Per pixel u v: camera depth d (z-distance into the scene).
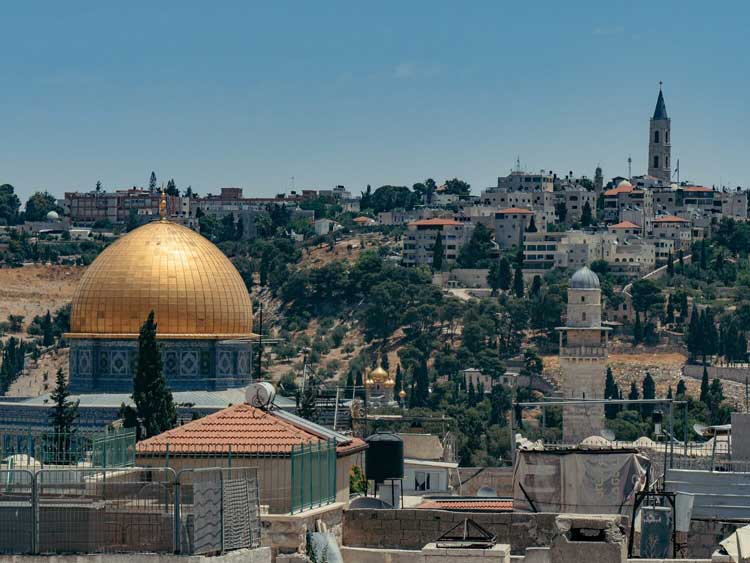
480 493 115.50
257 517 62.19
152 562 57.53
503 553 62.97
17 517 60.28
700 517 80.25
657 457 96.44
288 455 71.75
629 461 79.44
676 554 73.62
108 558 57.59
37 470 71.25
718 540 76.12
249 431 74.12
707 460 96.69
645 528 73.75
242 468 62.25
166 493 60.72
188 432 74.06
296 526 66.62
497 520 71.81
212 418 75.19
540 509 79.69
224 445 73.00
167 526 59.97
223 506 60.19
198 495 59.44
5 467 76.75
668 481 82.12
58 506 60.72
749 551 63.94
